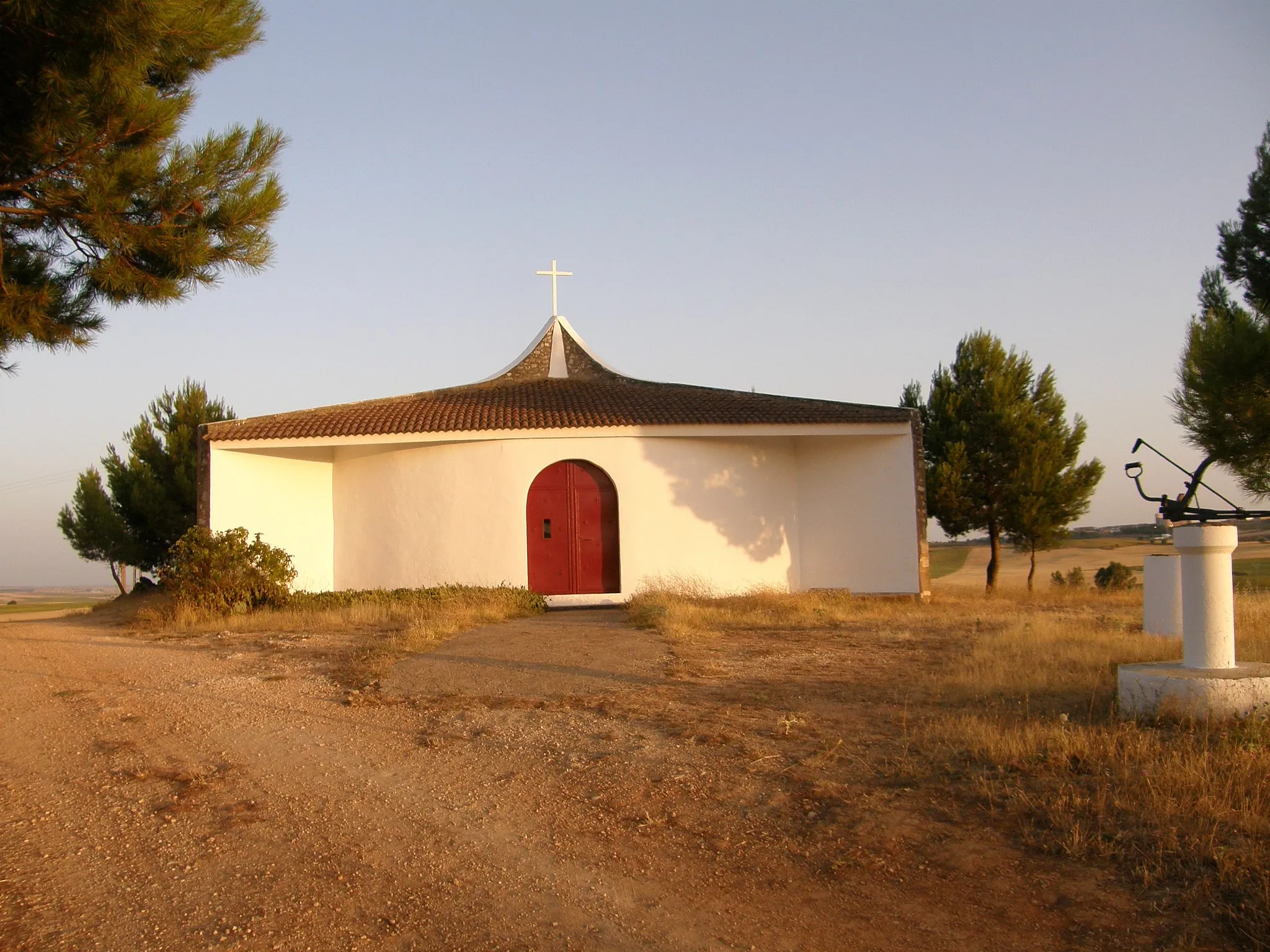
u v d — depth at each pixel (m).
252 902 5.01
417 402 23.22
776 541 21.31
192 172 10.84
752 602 18.30
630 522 20.25
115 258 10.80
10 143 9.98
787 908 4.89
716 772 6.99
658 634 13.98
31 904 5.01
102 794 6.86
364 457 21.56
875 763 6.97
